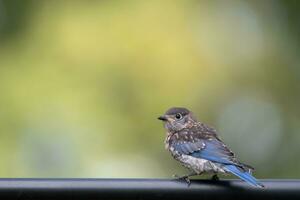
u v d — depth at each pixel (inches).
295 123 743.1
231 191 371.9
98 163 673.0
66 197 367.2
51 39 690.2
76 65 681.0
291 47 756.6
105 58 682.8
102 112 674.8
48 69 681.0
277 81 742.5
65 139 670.5
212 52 707.4
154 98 687.1
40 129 668.7
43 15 698.8
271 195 372.2
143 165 682.8
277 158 745.6
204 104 701.3
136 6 695.1
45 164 667.4
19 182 365.7
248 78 728.3
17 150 664.4
